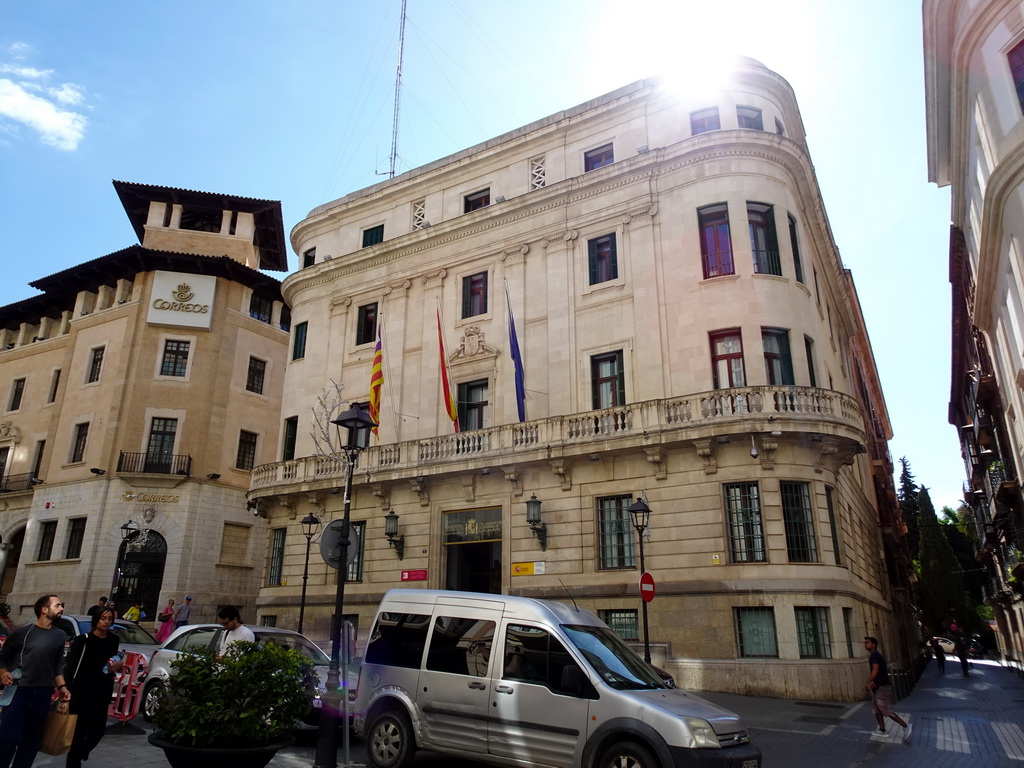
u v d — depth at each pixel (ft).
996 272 73.36
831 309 101.45
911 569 188.03
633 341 76.74
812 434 64.90
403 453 85.05
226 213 136.87
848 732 43.32
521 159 93.20
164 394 121.90
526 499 76.02
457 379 87.25
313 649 43.21
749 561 63.82
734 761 24.64
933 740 42.16
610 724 25.86
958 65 64.90
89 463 119.34
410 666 31.94
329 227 109.60
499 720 28.53
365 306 100.27
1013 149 56.29
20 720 22.95
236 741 22.70
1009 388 81.61
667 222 78.74
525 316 84.69
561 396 79.20
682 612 64.90
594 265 82.94
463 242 92.99
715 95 81.76
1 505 131.64
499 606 31.22
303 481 90.63
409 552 81.92
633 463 70.95
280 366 138.62
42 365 140.15
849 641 64.39
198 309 126.62
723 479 66.33
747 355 70.23
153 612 110.32
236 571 121.08
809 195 84.48
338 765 32.04
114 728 37.24
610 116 87.66
